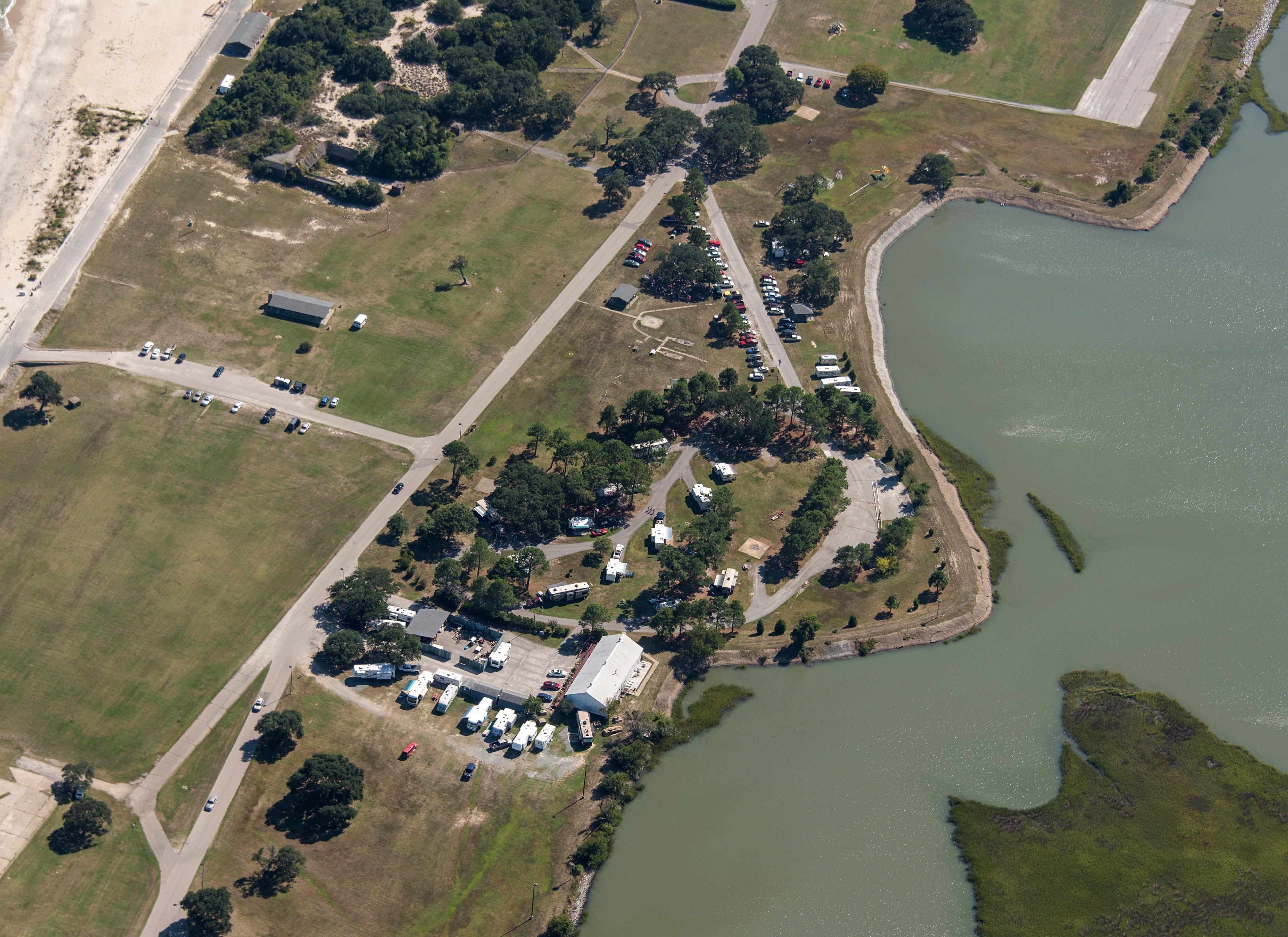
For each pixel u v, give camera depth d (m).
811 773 175.38
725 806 170.50
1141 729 181.38
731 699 185.25
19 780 169.38
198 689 182.25
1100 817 169.62
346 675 184.62
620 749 173.88
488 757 173.38
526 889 158.38
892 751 178.75
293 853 155.38
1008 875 162.38
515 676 185.12
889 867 163.50
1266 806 170.38
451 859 160.88
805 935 155.50
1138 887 161.00
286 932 151.62
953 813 170.38
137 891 155.75
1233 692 186.75
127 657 187.25
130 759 172.50
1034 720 183.50
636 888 160.00
